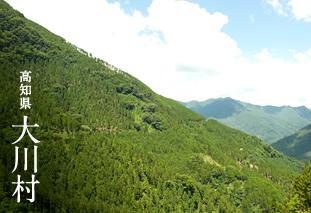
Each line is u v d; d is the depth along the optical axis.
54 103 185.50
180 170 182.50
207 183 186.88
